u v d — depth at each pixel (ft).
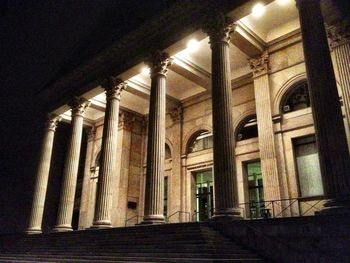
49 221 105.40
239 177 68.39
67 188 72.84
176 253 35.63
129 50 67.97
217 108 48.01
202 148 81.05
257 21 60.80
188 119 84.38
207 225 43.01
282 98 62.64
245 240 39.19
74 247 52.13
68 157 75.05
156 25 62.23
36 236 69.77
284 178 58.39
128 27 67.51
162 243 40.24
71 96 81.10
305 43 41.39
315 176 56.59
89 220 92.12
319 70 39.09
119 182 86.12
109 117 67.51
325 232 33.47
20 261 53.26
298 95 61.82
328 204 34.53
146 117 96.89
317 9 42.70
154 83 60.29
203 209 77.46
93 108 91.45
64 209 71.26
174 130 86.28
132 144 92.53
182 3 56.44
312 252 33.94
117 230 51.62
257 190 67.00
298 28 61.26
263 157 61.41
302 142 59.72
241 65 72.28
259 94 64.95
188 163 81.66
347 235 31.96
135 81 77.87
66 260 45.11
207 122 79.92
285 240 36.17
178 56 66.69
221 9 52.49
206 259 31.55
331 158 35.55
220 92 48.57
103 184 62.69
